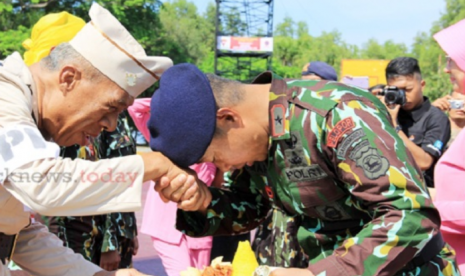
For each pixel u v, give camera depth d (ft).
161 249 13.06
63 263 8.00
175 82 6.98
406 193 6.43
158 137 7.11
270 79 7.47
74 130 7.26
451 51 9.74
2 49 74.69
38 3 87.25
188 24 163.73
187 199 7.30
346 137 6.64
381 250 6.39
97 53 7.00
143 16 97.04
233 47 130.52
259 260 11.12
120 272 7.98
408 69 14.25
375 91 14.19
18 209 6.98
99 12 7.13
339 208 7.26
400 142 6.75
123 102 7.22
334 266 6.51
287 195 7.50
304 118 6.90
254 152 7.30
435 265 7.38
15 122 6.36
